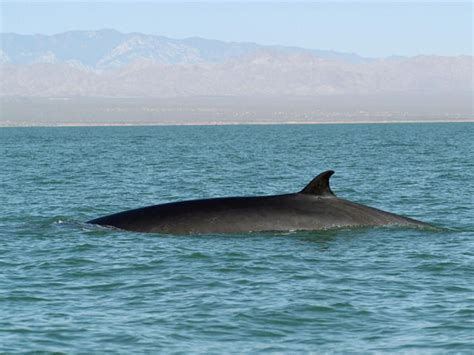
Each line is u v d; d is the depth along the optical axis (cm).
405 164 17838
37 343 4119
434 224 7800
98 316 4562
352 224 6725
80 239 6656
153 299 4903
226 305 4750
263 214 6694
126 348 4053
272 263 5750
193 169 16638
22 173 15500
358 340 4162
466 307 4700
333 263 5759
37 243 6581
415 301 4831
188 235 6612
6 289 5162
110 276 5466
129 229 6850
